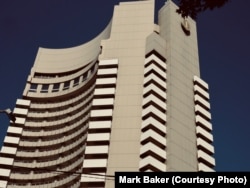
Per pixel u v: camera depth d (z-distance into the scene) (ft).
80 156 270.87
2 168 276.21
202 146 240.32
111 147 223.92
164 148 225.56
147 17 308.40
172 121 236.84
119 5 322.96
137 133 228.43
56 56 364.17
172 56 277.03
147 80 253.03
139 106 242.37
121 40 291.17
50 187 269.85
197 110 259.19
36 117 313.94
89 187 211.00
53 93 328.49
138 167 212.64
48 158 288.10
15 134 298.56
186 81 273.13
